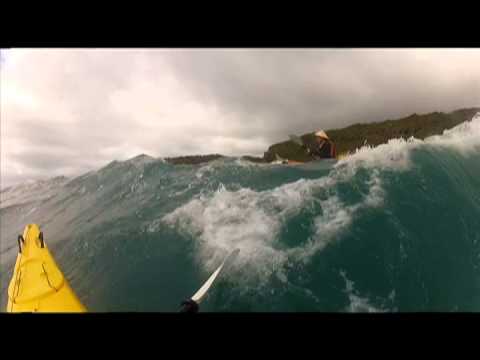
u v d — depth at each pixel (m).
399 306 3.38
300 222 4.36
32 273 3.67
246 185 5.47
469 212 4.39
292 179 5.36
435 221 4.20
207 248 4.32
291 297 3.42
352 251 3.89
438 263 3.81
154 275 4.13
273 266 3.81
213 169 6.42
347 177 5.00
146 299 3.78
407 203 4.39
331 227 4.18
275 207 4.72
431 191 4.55
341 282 3.60
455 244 4.01
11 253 6.62
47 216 7.47
